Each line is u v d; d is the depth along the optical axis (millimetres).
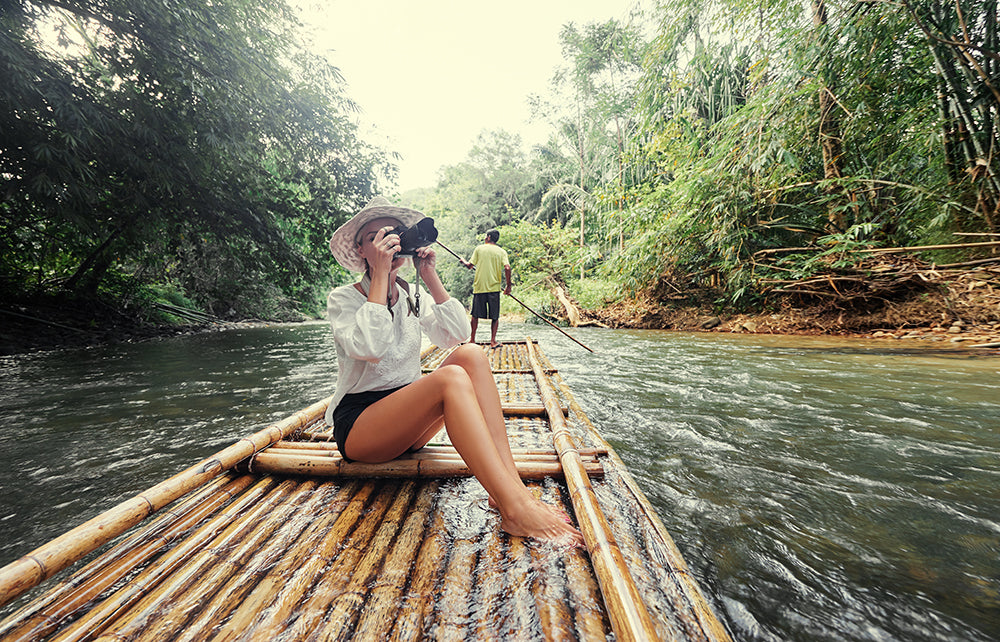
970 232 5832
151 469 1697
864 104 6270
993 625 841
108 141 5098
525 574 891
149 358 4812
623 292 9594
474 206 21688
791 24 6438
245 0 6211
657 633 706
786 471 1576
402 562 932
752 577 1001
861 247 6238
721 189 7188
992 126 5488
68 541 854
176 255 8680
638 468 1616
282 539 1019
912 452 1735
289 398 2855
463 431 1070
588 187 15875
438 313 1499
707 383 3064
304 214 7918
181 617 767
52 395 2957
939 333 5359
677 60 8312
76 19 5023
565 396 2414
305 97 7344
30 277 7168
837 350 4609
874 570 1019
